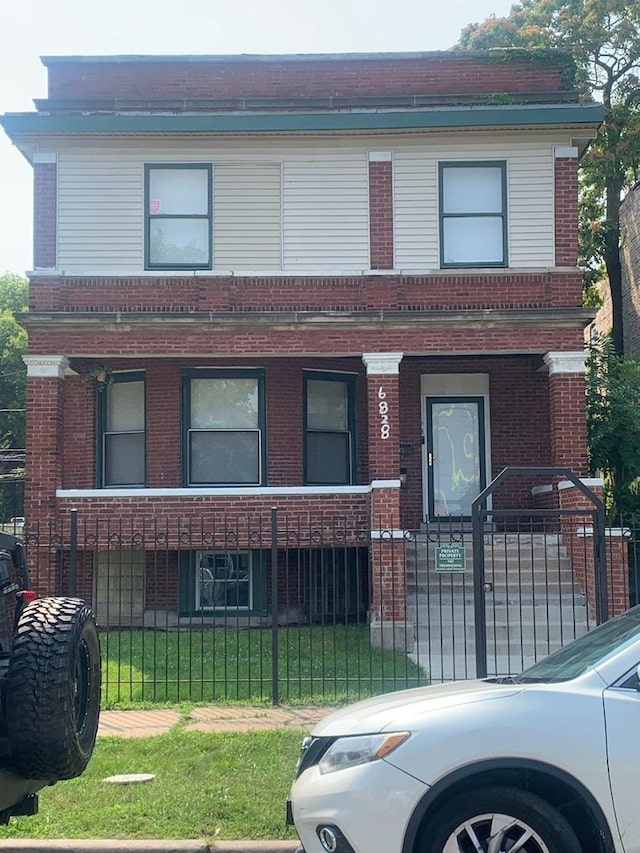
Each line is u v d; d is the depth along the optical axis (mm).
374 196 16266
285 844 6480
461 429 17922
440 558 11516
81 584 16594
